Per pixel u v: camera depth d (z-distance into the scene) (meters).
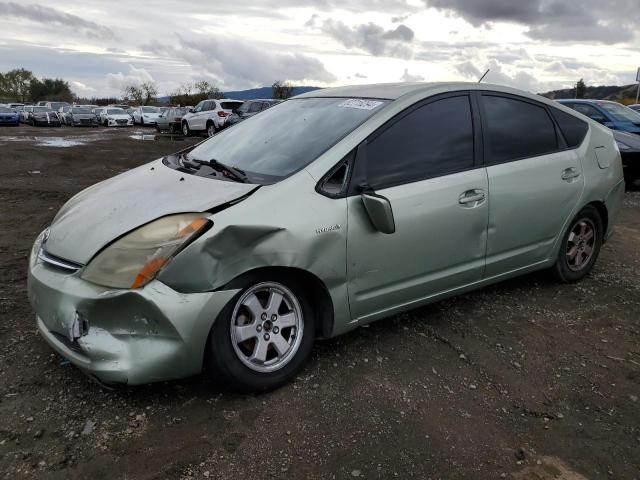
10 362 3.16
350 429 2.65
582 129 4.46
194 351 2.63
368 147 3.21
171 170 3.49
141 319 2.59
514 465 2.47
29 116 39.06
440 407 2.86
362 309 3.22
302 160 3.14
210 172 3.26
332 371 3.15
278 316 2.93
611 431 2.73
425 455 2.50
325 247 2.94
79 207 3.18
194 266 2.58
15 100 90.75
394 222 3.08
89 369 2.62
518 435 2.68
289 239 2.81
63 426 2.61
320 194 2.99
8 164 12.09
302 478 2.34
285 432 2.62
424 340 3.56
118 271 2.61
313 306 3.15
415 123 3.44
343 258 3.03
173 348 2.59
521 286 4.57
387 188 3.22
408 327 3.74
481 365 3.29
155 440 2.53
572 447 2.60
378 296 3.26
